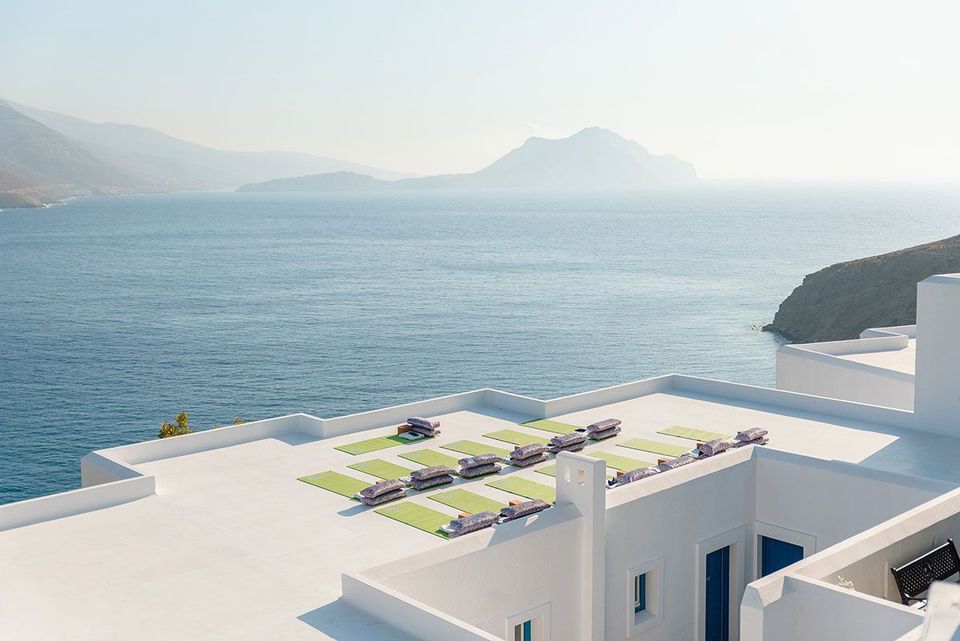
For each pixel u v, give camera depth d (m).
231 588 17.16
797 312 119.06
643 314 144.88
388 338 129.12
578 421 29.05
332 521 20.72
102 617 15.96
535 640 19.22
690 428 27.75
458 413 30.41
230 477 23.94
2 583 17.47
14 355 118.56
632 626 20.78
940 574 16.45
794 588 14.06
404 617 15.28
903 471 22.67
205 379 105.62
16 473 74.44
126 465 23.50
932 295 25.47
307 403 95.12
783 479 22.83
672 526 21.45
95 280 194.12
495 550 18.11
